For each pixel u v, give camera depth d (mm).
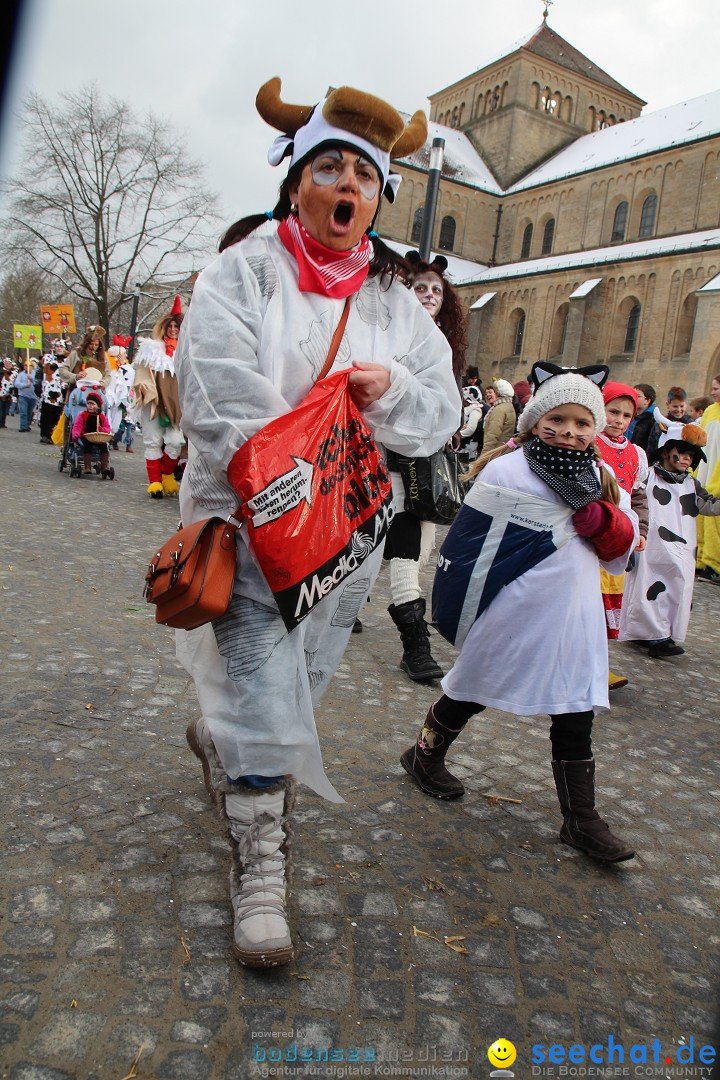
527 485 2598
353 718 3582
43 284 40656
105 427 10430
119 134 35438
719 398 9117
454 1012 1851
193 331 1922
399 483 3977
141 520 7746
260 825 2029
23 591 4832
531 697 2607
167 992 1799
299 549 1819
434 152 10594
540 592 2586
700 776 3424
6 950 1869
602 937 2191
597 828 2576
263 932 1903
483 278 45812
